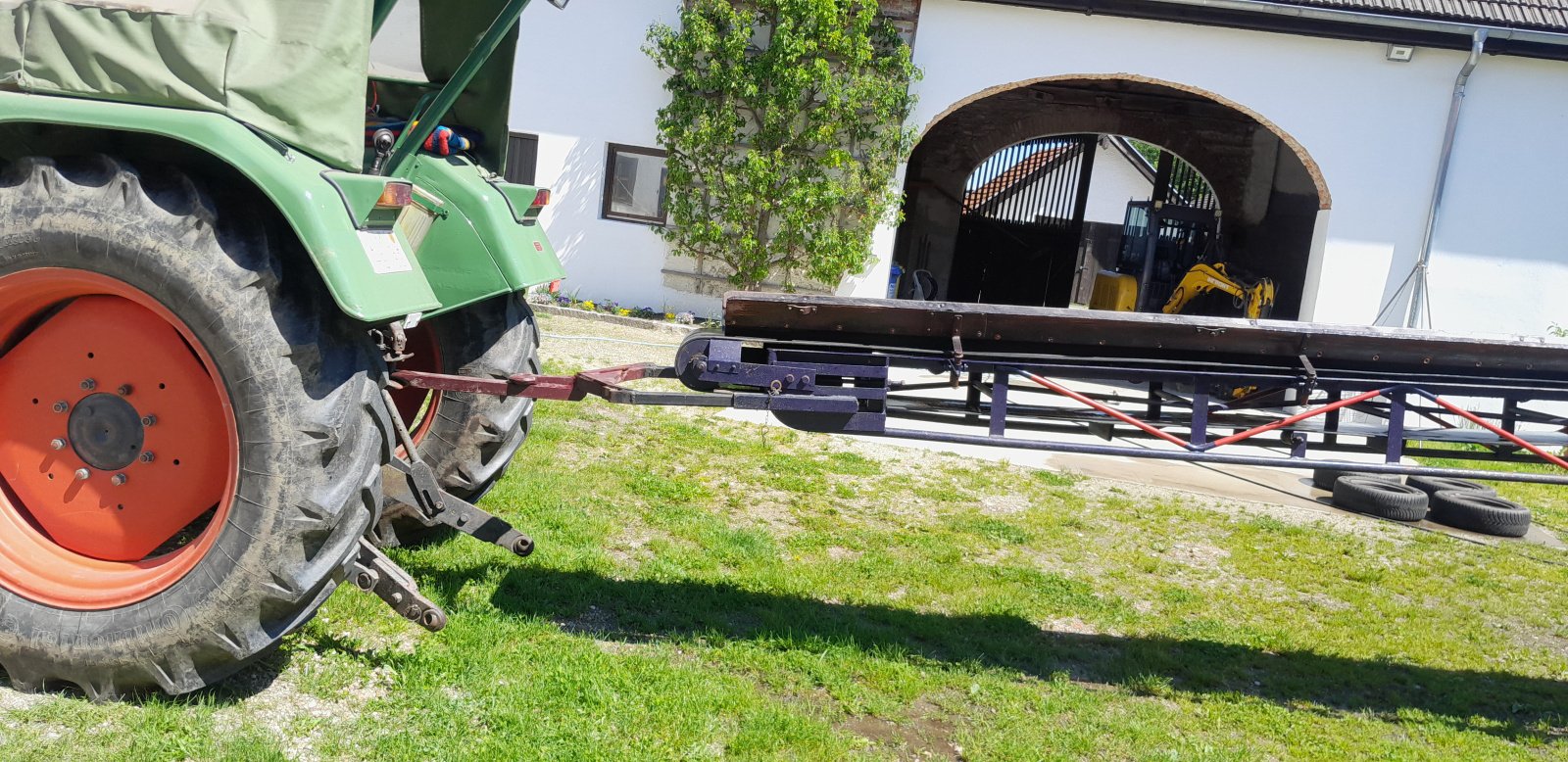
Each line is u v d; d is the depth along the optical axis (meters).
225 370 2.77
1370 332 3.87
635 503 5.43
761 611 4.18
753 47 12.24
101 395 3.02
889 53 11.91
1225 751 3.44
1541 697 4.16
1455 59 11.57
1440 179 11.64
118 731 2.73
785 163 12.05
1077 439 8.26
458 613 3.73
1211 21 11.49
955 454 7.53
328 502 2.83
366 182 2.93
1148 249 15.32
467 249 4.17
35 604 2.90
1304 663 4.29
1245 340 3.89
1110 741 3.43
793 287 12.62
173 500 3.03
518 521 4.83
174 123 2.68
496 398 4.37
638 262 12.88
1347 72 11.67
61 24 2.73
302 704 3.00
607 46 12.50
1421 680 4.23
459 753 2.83
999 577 4.94
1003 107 16.31
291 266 2.89
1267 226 15.12
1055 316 3.79
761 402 3.69
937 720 3.49
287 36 2.78
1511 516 6.70
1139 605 4.81
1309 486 7.77
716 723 3.21
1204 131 15.88
